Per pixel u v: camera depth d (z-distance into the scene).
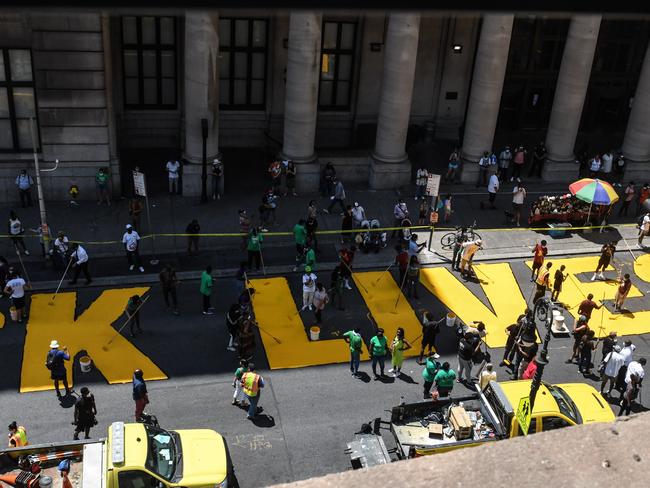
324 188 32.16
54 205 29.64
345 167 33.28
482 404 18.12
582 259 29.08
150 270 26.17
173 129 34.44
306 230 27.33
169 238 28.20
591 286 27.34
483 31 31.92
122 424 15.88
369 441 17.30
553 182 35.06
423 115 37.16
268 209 29.05
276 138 35.50
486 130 33.56
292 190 31.97
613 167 36.25
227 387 20.70
